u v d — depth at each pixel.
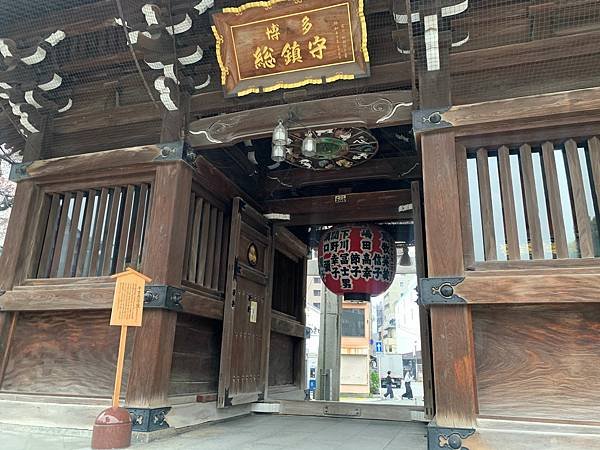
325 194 8.23
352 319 31.03
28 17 5.50
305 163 6.65
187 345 5.53
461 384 3.71
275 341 7.89
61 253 5.57
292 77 5.05
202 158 5.67
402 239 8.82
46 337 5.26
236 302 6.21
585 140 4.12
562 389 3.68
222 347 5.80
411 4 4.27
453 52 4.70
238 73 5.16
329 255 6.93
